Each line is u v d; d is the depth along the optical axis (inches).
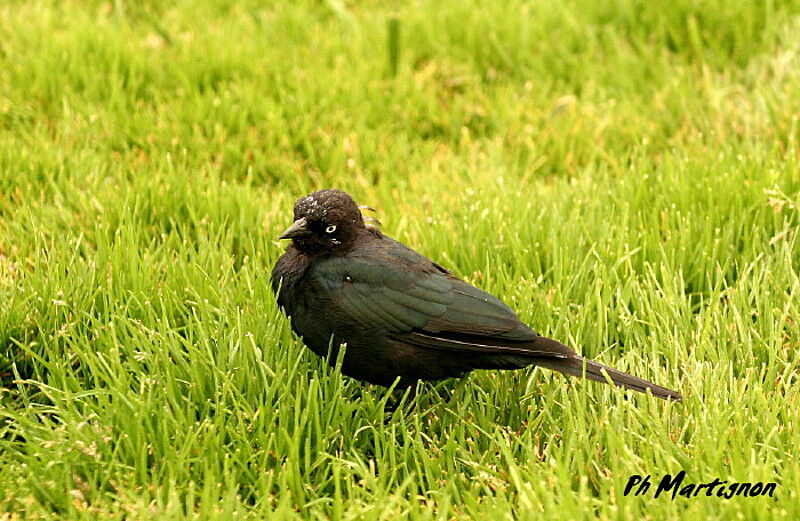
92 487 285.7
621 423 308.5
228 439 307.6
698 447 288.2
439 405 332.2
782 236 387.5
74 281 358.0
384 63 558.3
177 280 371.2
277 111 505.0
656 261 391.9
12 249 392.5
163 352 317.4
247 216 425.7
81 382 331.0
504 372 348.5
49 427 303.3
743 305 359.3
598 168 491.2
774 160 438.9
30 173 451.5
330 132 502.0
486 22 585.0
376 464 313.6
